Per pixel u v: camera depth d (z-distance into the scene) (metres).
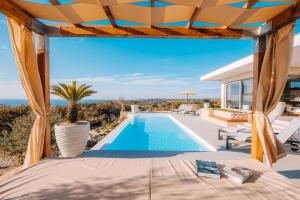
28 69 3.31
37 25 3.40
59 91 4.42
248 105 10.49
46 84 3.69
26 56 3.29
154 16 3.19
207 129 8.29
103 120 13.40
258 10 2.92
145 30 3.63
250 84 10.55
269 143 3.48
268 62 3.49
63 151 3.94
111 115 15.29
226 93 13.95
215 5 2.71
